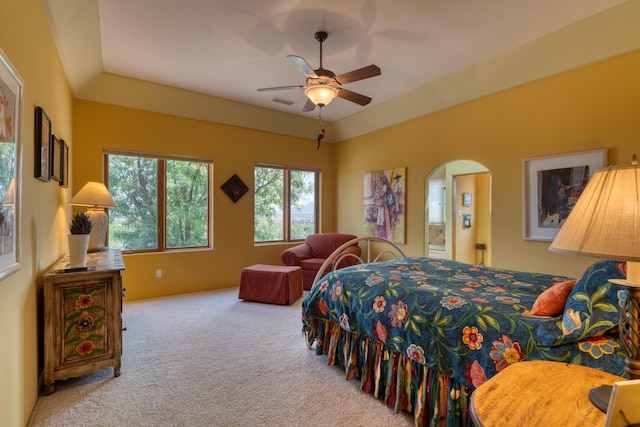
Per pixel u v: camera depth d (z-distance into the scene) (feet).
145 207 14.60
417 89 13.79
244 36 9.89
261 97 15.12
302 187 19.72
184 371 7.91
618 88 9.05
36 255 6.58
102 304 7.48
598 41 9.05
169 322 11.41
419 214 15.12
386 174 16.71
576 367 3.54
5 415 4.70
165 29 9.49
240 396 6.84
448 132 13.74
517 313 5.18
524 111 11.20
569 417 2.62
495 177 12.05
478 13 8.71
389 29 9.49
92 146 13.10
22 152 5.31
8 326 4.83
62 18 7.87
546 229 10.63
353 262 15.97
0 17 4.48
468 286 6.77
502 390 3.07
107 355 7.53
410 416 6.21
